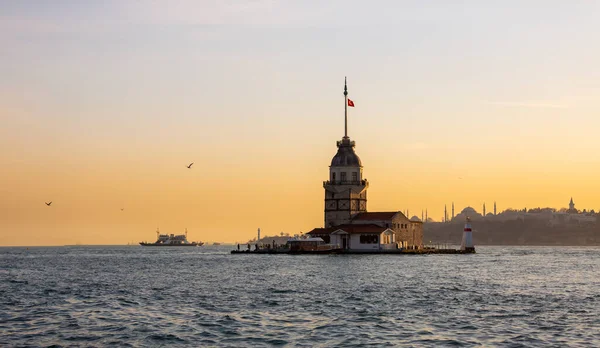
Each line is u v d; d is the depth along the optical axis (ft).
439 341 188.24
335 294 300.61
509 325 212.84
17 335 198.90
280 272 453.17
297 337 194.59
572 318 226.38
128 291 322.75
